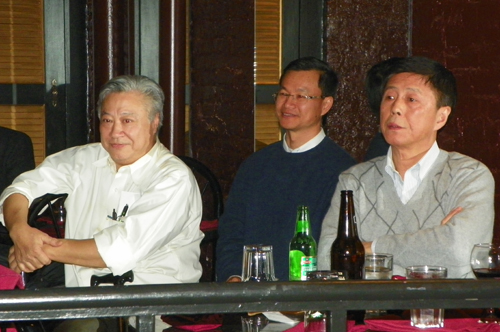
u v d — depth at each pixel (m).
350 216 2.41
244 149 4.85
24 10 5.36
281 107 3.48
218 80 5.00
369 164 2.88
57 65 5.44
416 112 2.67
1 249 3.48
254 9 4.77
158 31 5.16
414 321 1.99
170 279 2.87
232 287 1.16
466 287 1.23
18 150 4.44
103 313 1.12
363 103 5.12
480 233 2.59
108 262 2.71
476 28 5.04
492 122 5.08
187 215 2.89
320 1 5.02
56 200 3.28
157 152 2.98
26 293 1.09
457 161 2.74
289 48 4.95
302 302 1.19
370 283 1.21
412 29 5.16
